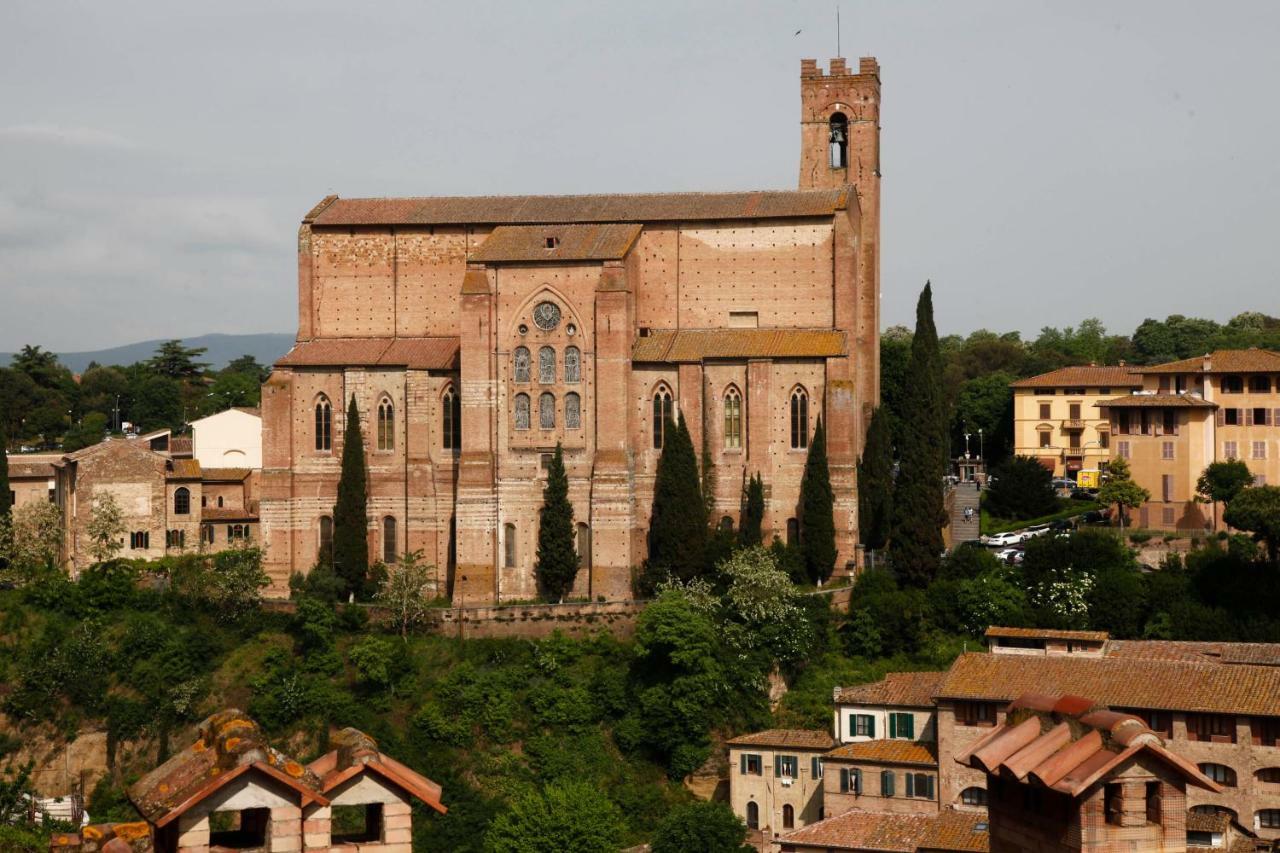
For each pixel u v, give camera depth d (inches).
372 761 1930.4
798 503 7007.9
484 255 7180.1
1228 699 4901.6
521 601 7022.6
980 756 1893.5
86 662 6525.6
